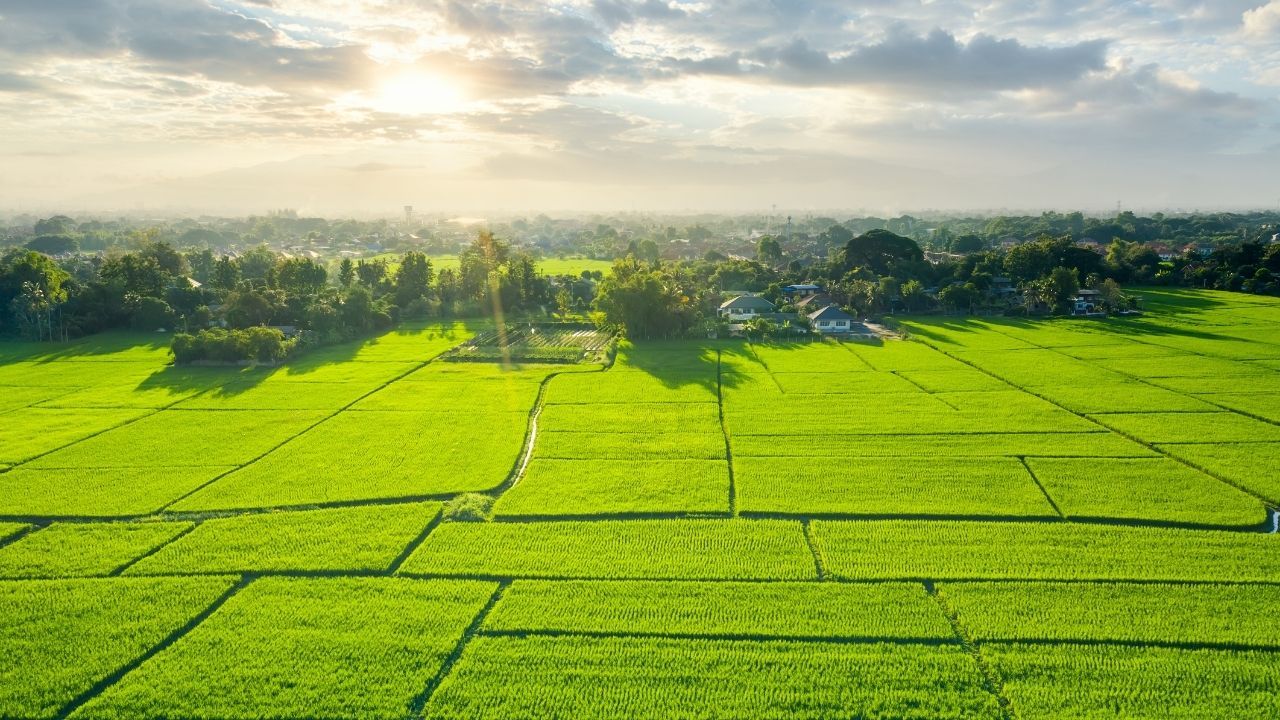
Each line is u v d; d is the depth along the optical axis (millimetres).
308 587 38188
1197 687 29875
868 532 44000
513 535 44125
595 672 31438
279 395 79062
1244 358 91875
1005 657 31953
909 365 91938
